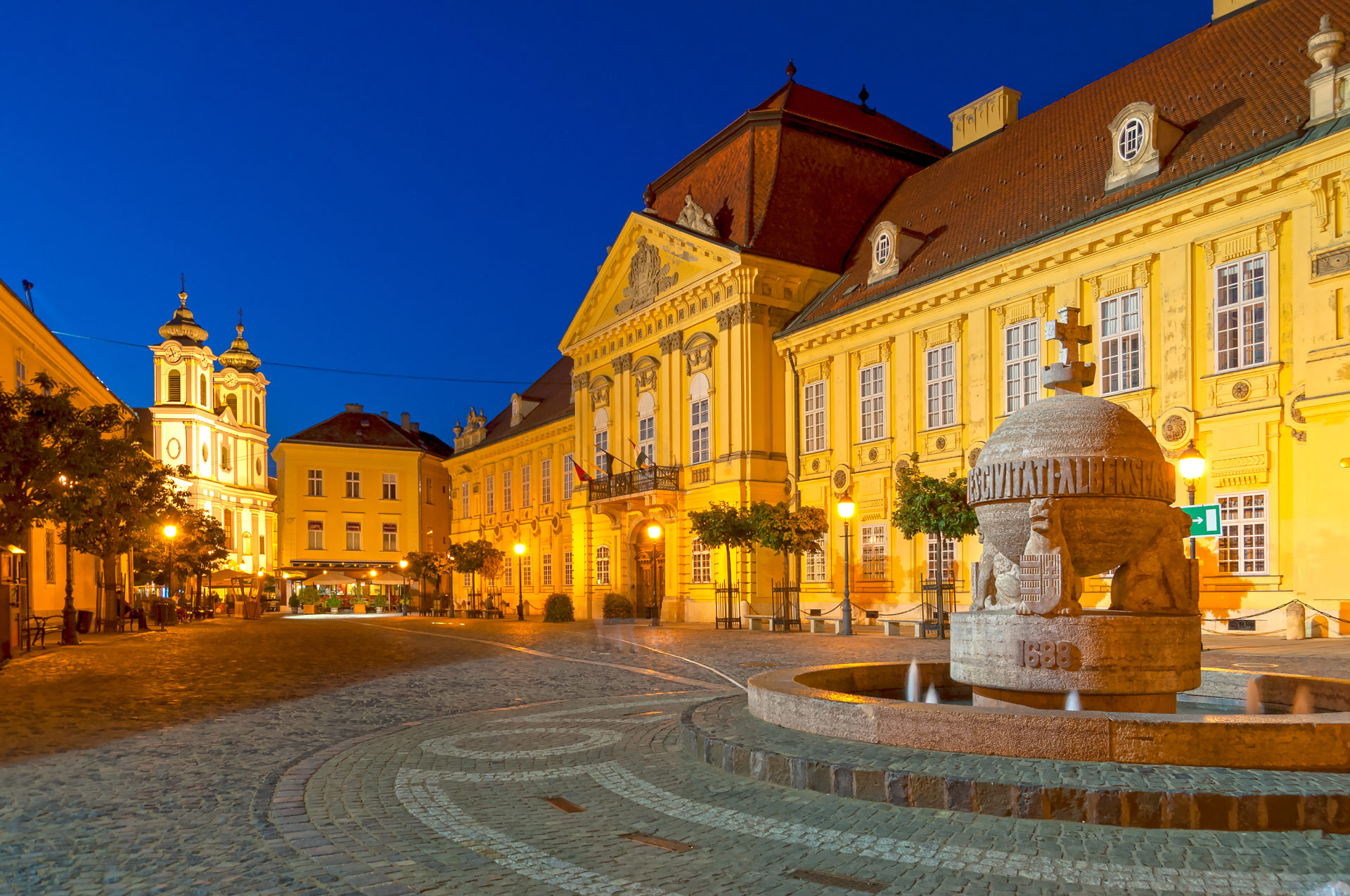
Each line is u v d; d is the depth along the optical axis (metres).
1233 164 22.12
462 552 56.50
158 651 23.83
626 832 6.20
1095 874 5.06
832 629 31.66
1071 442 8.05
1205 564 22.89
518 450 59.47
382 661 20.53
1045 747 6.64
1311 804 5.67
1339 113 20.69
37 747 9.66
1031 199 29.48
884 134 42.28
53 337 34.66
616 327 43.88
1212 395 22.91
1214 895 4.76
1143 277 24.52
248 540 78.44
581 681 16.06
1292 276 21.44
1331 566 20.39
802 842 5.79
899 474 29.00
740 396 36.22
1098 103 30.73
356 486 82.94
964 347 29.53
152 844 6.06
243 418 79.94
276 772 8.33
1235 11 28.25
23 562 31.31
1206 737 6.36
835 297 35.41
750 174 38.62
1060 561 7.85
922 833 5.81
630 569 43.06
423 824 6.50
